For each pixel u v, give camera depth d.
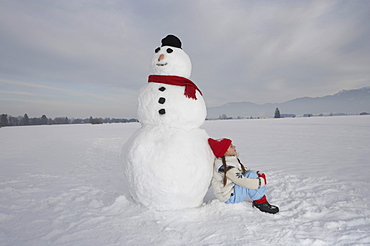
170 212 3.16
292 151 9.42
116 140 16.72
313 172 5.78
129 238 2.54
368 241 2.41
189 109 3.36
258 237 2.49
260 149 10.29
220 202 3.37
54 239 2.59
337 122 35.38
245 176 3.29
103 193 4.36
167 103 3.32
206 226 2.78
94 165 7.67
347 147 9.95
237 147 11.14
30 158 9.27
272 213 3.16
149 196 3.15
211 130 24.31
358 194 3.98
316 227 2.73
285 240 2.43
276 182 4.89
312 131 20.11
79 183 5.23
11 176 6.01
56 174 6.29
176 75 3.51
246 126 32.66
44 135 23.53
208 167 3.29
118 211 3.32
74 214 3.29
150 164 3.07
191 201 3.23
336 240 2.44
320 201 3.66
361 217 3.03
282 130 22.73
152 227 2.79
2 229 2.88
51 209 3.54
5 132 30.98
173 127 3.36
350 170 5.84
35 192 4.49
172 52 3.54
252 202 3.49
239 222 2.85
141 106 3.51
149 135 3.28
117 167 7.26
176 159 3.07
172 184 3.04
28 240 2.58
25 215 3.31
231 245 2.34
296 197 3.91
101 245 2.41
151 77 3.60
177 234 2.60
